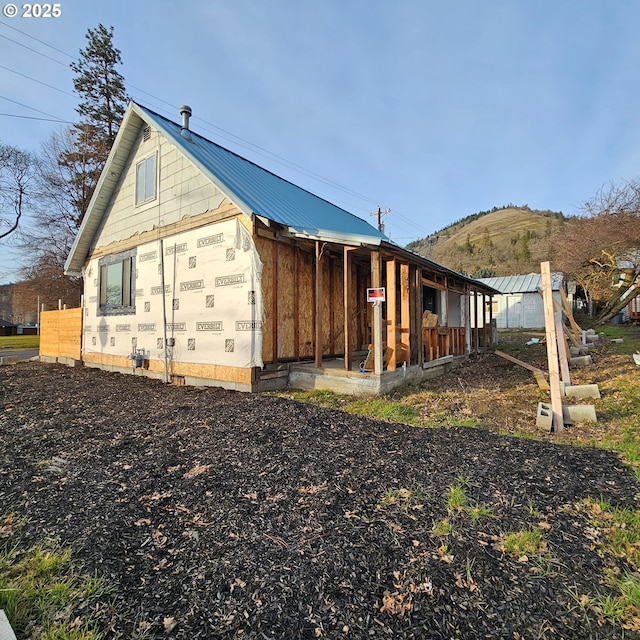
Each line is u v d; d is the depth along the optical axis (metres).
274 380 7.34
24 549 2.29
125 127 9.54
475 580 1.94
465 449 3.71
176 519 2.63
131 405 6.24
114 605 1.82
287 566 2.08
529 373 8.68
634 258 16.17
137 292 9.73
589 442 4.09
